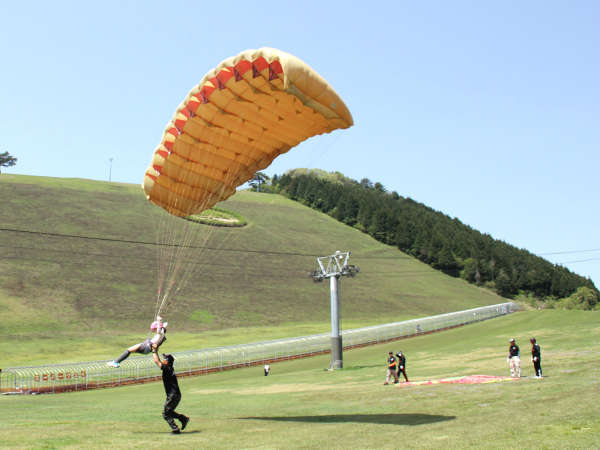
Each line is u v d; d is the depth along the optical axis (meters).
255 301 101.31
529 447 8.94
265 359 57.09
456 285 149.62
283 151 14.18
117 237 112.69
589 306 143.00
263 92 11.79
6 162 188.88
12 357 58.78
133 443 9.59
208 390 29.44
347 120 11.34
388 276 140.00
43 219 111.50
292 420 13.31
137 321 81.50
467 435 10.19
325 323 95.31
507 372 24.45
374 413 14.46
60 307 80.12
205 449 8.96
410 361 37.81
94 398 29.33
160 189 14.69
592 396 14.74
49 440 9.82
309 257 137.00
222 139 13.30
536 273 162.50
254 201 178.50
